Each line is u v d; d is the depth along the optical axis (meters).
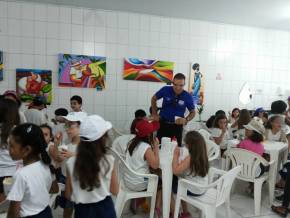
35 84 4.36
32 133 1.46
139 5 4.26
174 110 3.44
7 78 4.27
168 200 2.47
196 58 5.06
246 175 2.97
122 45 4.69
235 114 4.82
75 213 1.60
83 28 4.50
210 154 3.31
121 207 2.40
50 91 4.44
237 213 2.90
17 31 4.25
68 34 4.45
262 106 5.52
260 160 2.86
